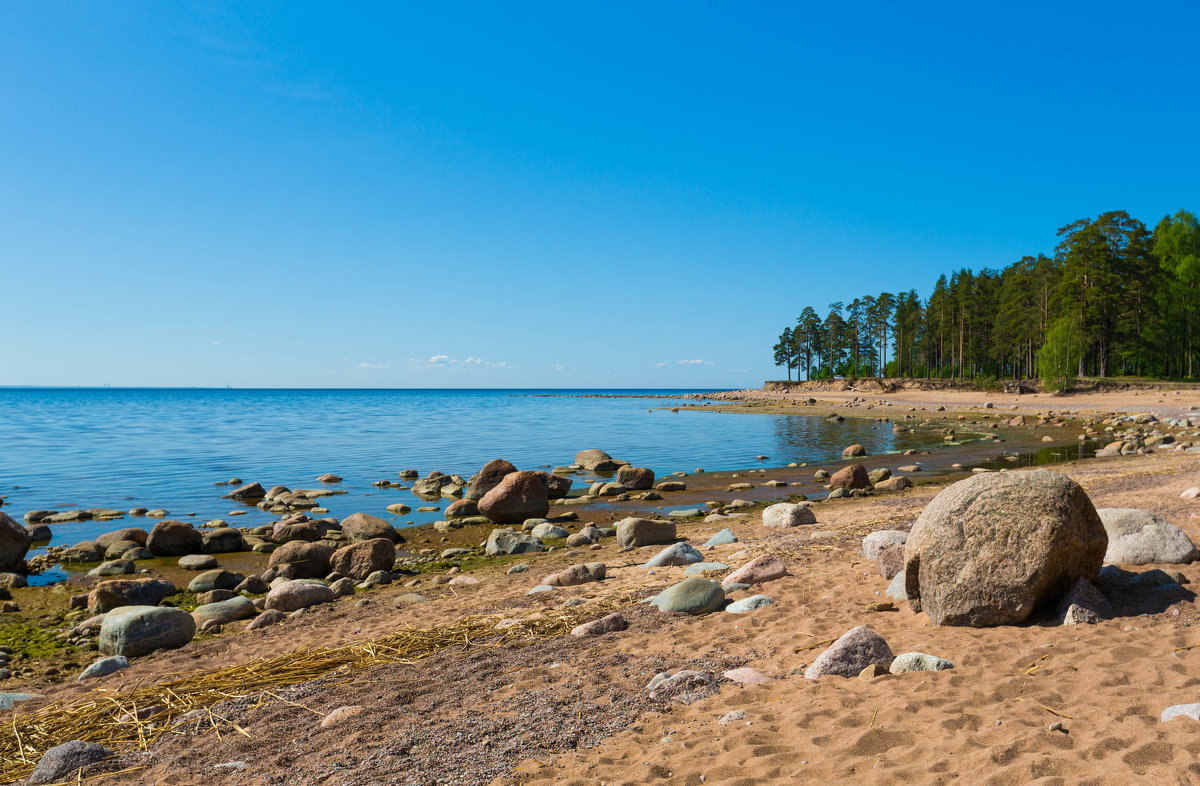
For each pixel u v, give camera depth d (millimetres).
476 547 14930
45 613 10398
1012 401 67250
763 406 83000
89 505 20016
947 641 5891
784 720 4594
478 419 62688
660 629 7266
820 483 23172
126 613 8539
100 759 5059
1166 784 3283
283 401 130375
